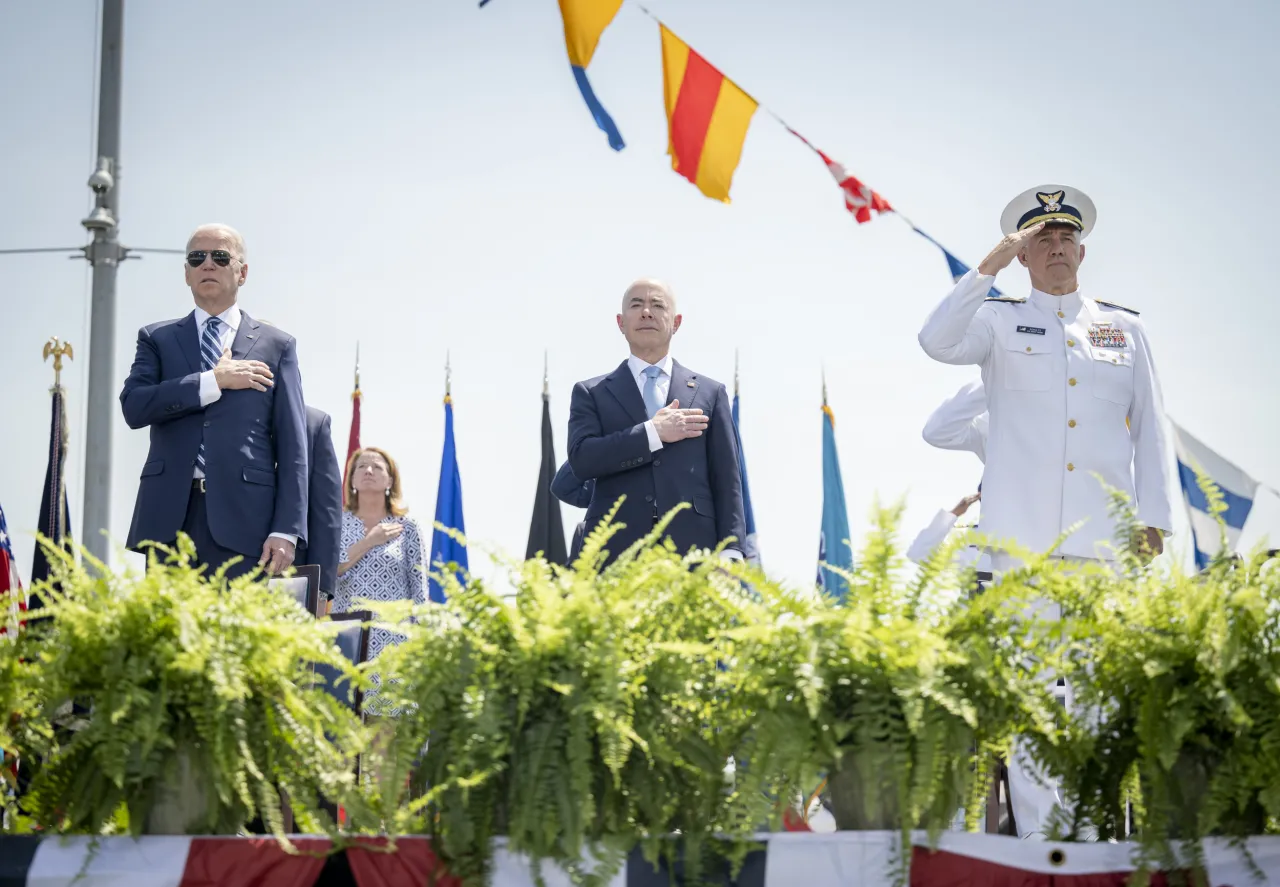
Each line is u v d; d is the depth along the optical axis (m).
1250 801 12.50
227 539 20.39
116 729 12.28
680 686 12.62
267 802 12.53
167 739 12.29
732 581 13.05
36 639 12.91
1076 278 22.41
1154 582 12.98
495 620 12.70
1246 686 12.37
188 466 20.72
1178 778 12.57
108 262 30.23
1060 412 21.38
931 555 13.00
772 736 12.22
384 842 12.41
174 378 21.27
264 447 21.06
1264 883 12.23
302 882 12.35
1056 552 20.72
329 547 22.30
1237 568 12.97
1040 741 13.01
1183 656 12.49
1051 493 21.05
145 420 20.86
